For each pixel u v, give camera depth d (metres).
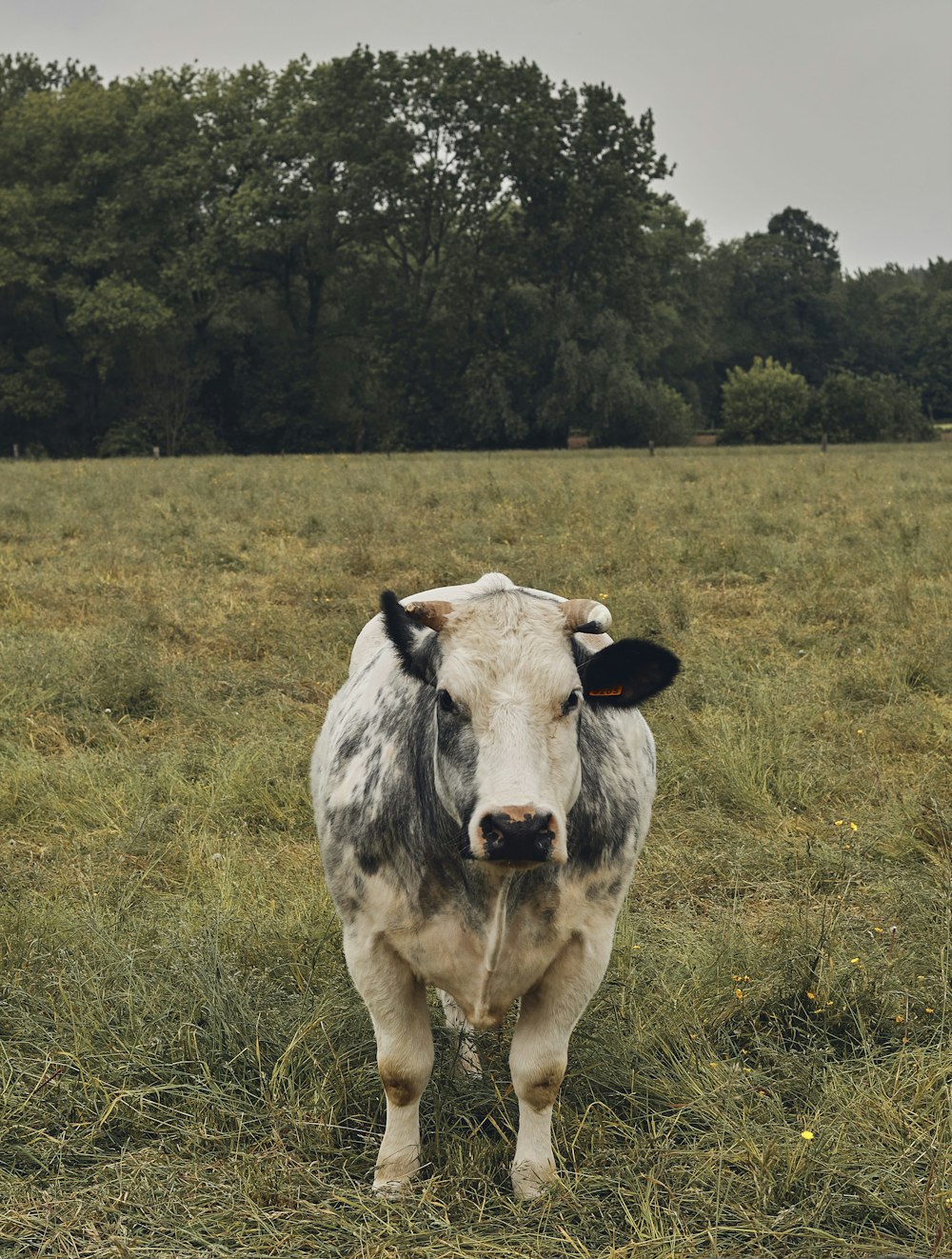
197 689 8.45
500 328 58.31
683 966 4.70
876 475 25.92
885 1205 3.35
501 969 3.46
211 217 57.09
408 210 55.84
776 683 8.52
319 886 5.40
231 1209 3.30
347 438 59.72
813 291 101.12
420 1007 3.65
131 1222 3.30
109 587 12.27
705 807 6.59
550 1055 3.54
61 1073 3.90
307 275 58.78
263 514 18.05
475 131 55.06
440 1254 3.15
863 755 7.33
